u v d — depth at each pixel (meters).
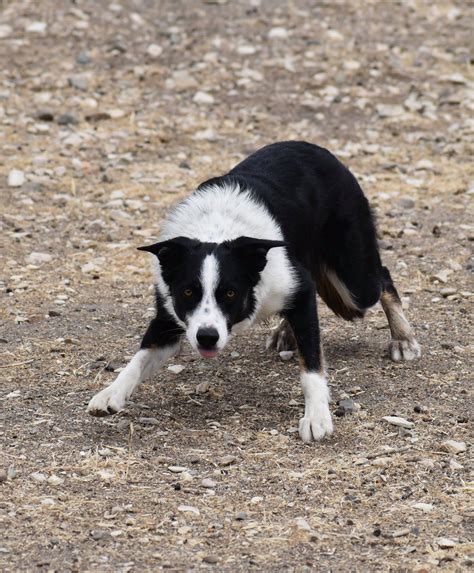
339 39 23.16
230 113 20.27
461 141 19.28
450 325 12.36
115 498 8.33
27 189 16.66
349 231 11.05
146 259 14.48
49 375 10.92
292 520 8.02
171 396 10.49
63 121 19.38
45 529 7.83
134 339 11.95
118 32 23.02
